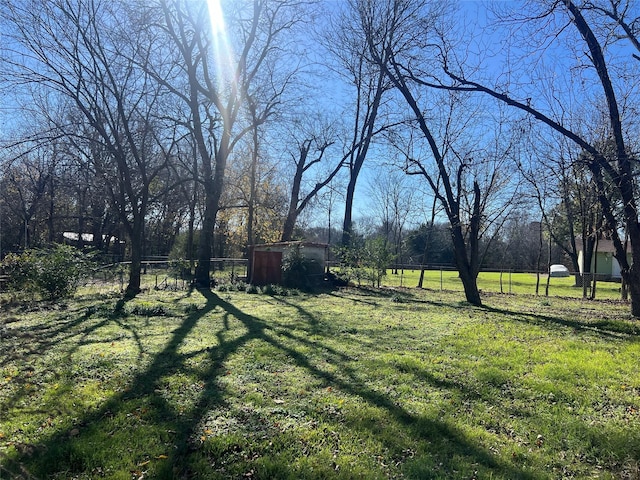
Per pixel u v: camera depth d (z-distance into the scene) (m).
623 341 8.56
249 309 12.09
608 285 34.25
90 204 38.19
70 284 14.10
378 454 3.68
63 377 5.50
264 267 20.02
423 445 3.83
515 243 54.53
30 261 13.42
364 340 8.12
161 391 5.03
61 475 3.26
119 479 3.21
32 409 4.46
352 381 5.55
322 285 20.95
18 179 30.62
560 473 3.48
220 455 3.60
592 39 10.53
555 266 38.47
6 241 33.59
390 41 16.69
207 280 18.94
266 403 4.71
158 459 3.50
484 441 3.95
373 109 24.23
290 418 4.34
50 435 3.86
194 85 17.94
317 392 5.12
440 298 17.41
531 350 7.57
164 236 46.28
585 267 29.30
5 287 14.80
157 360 6.34
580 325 10.50
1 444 3.69
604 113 15.64
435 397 5.05
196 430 4.00
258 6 18.34
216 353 6.81
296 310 12.11
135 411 4.43
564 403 5.01
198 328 8.95
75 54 14.26
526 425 4.36
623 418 4.59
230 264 22.31
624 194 11.34
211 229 19.36
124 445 3.70
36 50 13.66
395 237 47.56
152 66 16.36
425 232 36.44
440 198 15.64
